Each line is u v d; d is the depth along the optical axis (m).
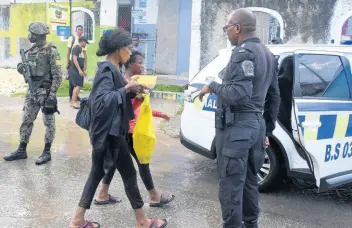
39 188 4.86
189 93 5.30
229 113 3.38
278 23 10.97
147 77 3.48
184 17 14.11
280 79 4.70
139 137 4.09
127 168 3.69
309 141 4.32
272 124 3.82
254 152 3.51
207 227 4.07
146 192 4.88
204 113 5.08
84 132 7.70
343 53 4.70
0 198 4.53
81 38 9.82
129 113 3.56
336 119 4.48
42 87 5.59
